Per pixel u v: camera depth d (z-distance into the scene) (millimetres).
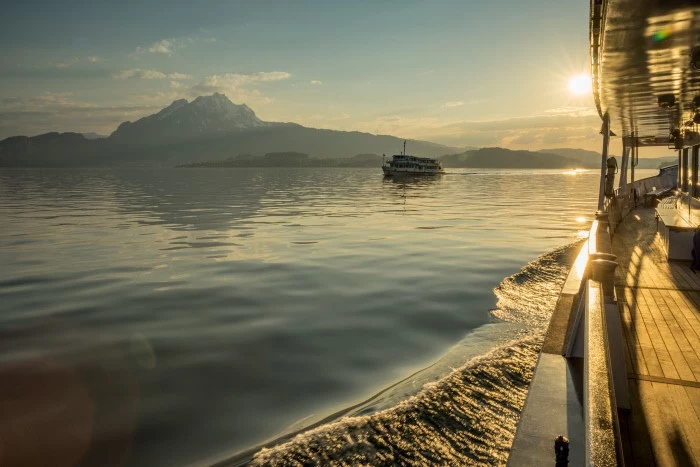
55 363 9203
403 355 9297
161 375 8570
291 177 193750
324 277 16281
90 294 14438
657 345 6047
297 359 9227
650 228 16047
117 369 8883
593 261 4973
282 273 17047
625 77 7578
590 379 2568
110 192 84500
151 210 46812
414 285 14914
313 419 6879
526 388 7098
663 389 4902
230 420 6977
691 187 15734
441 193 77625
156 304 13219
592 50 6707
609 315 4750
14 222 35750
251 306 12906
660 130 15609
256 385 8109
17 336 10773
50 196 72875
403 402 6895
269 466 5562
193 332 10867
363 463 5453
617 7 4465
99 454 6176
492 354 8531
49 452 6234
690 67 6914
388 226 31312
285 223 33781
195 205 53406
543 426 3518
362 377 8336
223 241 25406
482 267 17453
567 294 6207
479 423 6164
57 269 18312
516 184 120750
